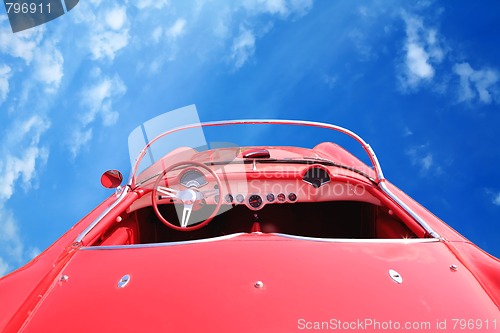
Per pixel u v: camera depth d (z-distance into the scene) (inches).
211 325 47.4
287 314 48.9
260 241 67.3
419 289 55.6
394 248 67.1
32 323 51.2
